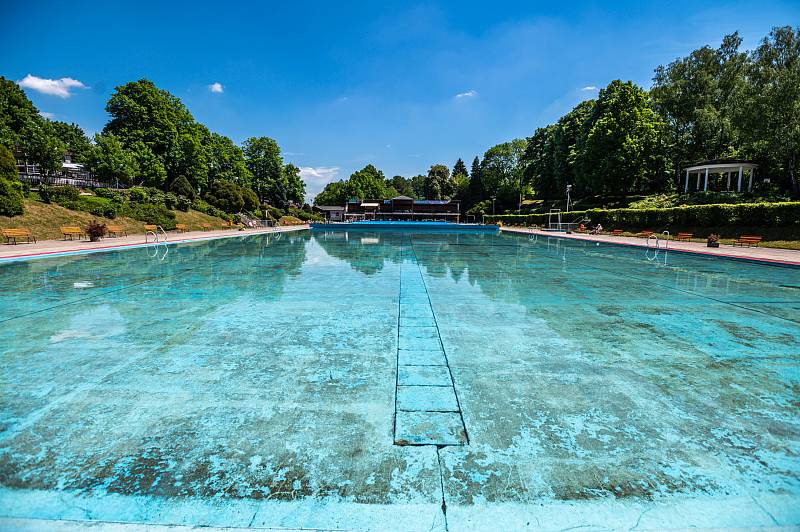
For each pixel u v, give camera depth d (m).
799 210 15.92
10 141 29.91
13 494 1.78
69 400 2.70
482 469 1.96
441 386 2.95
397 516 1.65
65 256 12.06
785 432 2.32
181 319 4.91
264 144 59.84
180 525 1.60
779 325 4.72
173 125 39.56
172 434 2.28
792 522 1.63
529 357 3.58
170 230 26.08
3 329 4.42
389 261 11.62
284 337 4.18
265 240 21.86
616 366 3.37
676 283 7.79
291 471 1.94
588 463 2.01
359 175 82.31
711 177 36.59
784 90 22.58
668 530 1.58
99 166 33.22
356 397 2.76
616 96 35.97
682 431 2.33
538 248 16.89
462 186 83.62
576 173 40.16
